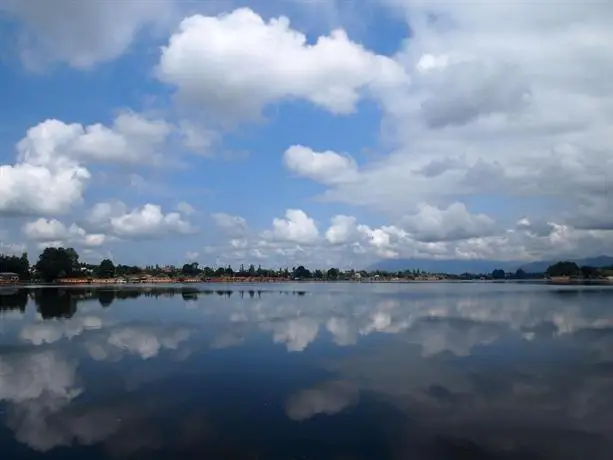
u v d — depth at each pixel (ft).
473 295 327.26
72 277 654.94
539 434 54.19
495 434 54.24
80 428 56.49
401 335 126.82
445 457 48.14
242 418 59.47
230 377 80.64
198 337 124.26
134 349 106.73
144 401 67.00
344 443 51.52
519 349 105.60
